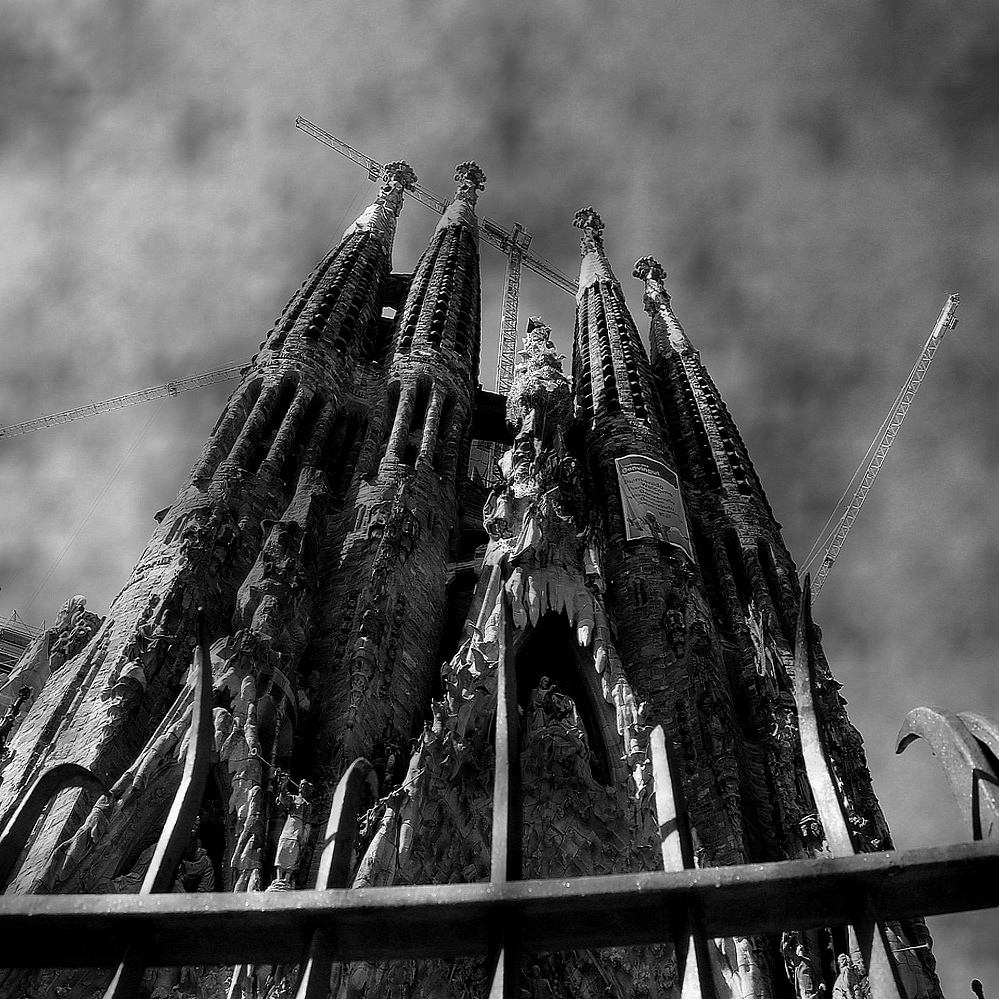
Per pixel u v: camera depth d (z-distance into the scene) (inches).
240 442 1667.1
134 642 1146.7
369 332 2293.3
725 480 2191.2
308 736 1178.6
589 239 3390.7
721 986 974.4
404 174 3105.3
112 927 225.3
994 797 220.8
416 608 1482.5
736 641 1766.7
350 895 225.6
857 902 224.4
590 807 1152.2
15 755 1097.4
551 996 994.7
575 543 1469.0
